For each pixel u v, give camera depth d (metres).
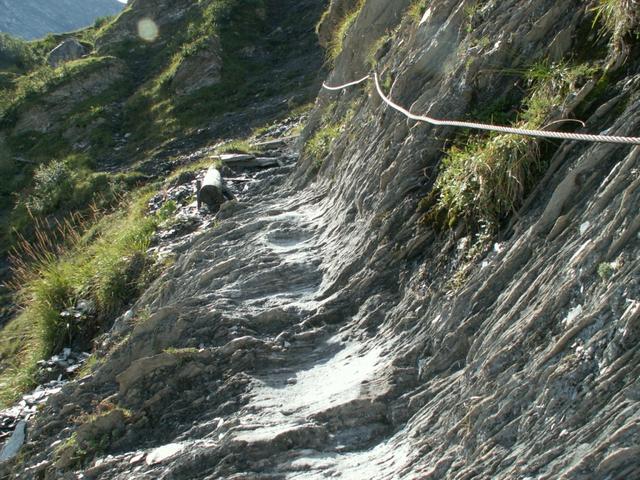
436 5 7.72
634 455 2.77
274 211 8.92
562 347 3.46
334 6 16.38
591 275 3.60
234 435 4.50
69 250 14.74
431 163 6.04
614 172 3.88
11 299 14.64
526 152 4.68
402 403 4.39
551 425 3.22
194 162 19.30
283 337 5.68
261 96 24.70
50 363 8.58
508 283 4.30
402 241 5.74
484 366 3.84
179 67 27.23
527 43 5.70
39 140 27.70
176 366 5.65
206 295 6.52
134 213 13.16
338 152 8.94
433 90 6.56
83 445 5.38
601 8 4.89
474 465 3.40
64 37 43.50
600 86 4.62
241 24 30.62
